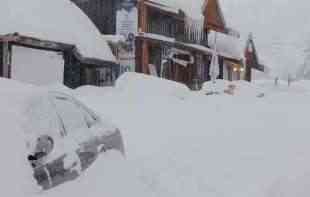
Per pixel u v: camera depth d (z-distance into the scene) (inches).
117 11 1353.3
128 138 443.2
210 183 283.6
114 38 1325.0
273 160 345.1
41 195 176.6
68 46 1157.7
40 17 1144.8
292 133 476.4
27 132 189.5
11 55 1059.3
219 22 1760.6
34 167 184.4
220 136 458.0
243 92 1059.9
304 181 283.1
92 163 220.5
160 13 1435.8
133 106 679.7
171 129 510.9
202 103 777.6
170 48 1462.8
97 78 1282.0
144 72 1330.0
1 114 182.7
